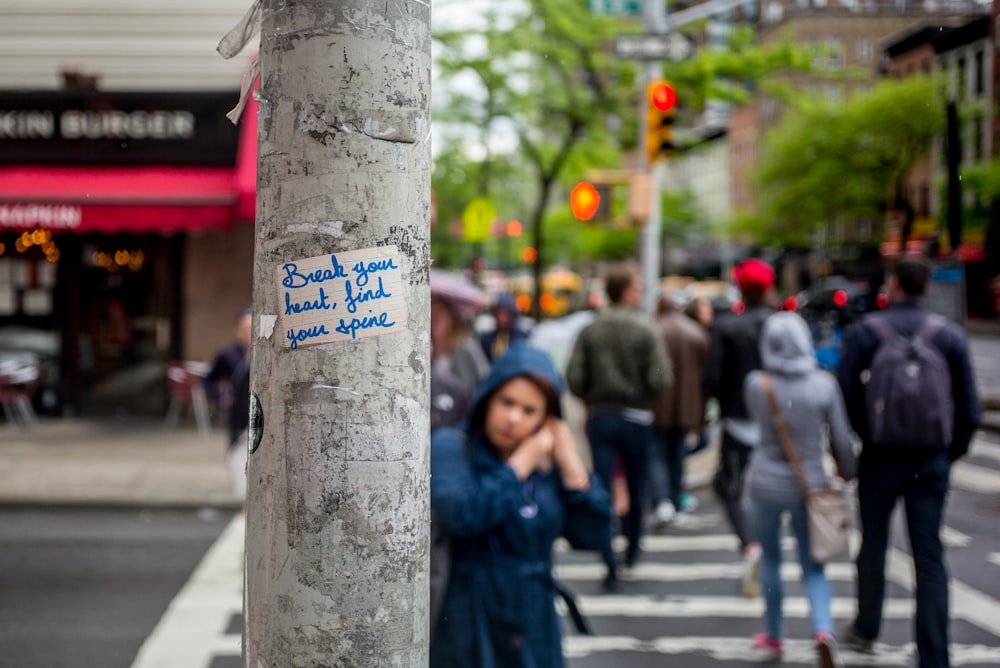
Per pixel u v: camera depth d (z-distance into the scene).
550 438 3.54
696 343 9.25
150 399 15.72
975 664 5.73
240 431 8.00
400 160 1.93
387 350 1.92
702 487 11.48
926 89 24.03
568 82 21.98
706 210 81.88
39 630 6.45
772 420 5.65
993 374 22.83
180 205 13.95
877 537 5.52
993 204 40.12
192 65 15.10
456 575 3.51
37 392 15.64
